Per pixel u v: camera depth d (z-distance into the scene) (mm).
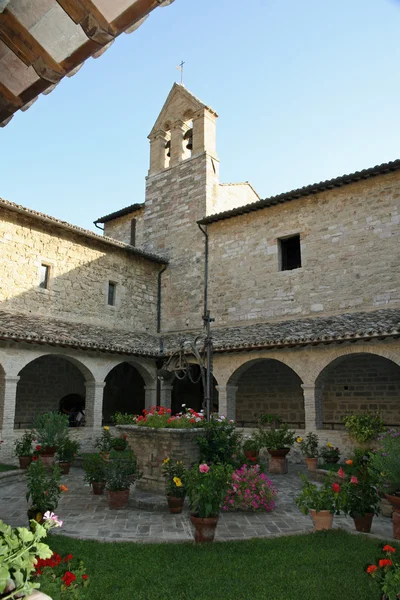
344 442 13273
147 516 8305
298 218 17719
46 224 16969
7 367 13727
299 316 16922
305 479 7633
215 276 19625
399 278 15031
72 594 3609
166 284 21281
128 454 9242
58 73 2758
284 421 17734
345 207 16641
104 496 9938
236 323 18500
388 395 15602
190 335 19125
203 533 6785
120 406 21484
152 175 23219
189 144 22703
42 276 16859
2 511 8805
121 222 24734
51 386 18625
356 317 14859
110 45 2604
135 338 18719
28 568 2592
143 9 2406
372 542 6641
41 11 2479
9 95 3000
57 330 15508
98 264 18906
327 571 5617
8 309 15453
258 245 18625
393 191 15695
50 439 12812
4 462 13211
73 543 6637
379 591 4516
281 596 4969
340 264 16359
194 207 21078
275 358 15016
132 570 5668
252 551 6371
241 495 8664
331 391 16797
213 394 20047
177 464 8562
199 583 5309
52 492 7469
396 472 6887
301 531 7324
